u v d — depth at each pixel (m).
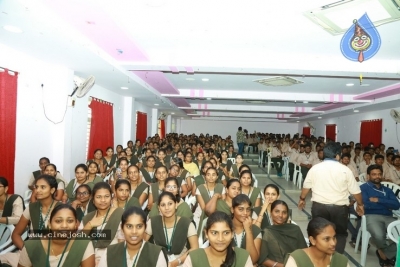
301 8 3.36
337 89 8.23
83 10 3.33
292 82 7.37
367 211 4.05
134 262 2.12
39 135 5.15
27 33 3.64
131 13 3.59
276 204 2.74
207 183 4.42
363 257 3.87
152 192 4.38
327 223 1.90
